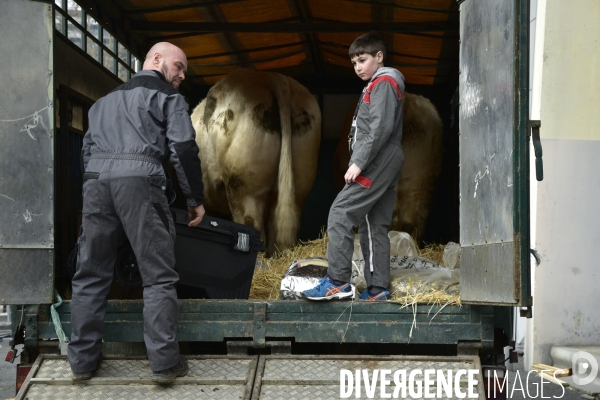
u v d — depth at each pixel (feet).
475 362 10.96
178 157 10.80
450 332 11.28
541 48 18.79
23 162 11.34
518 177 9.67
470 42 11.46
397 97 11.85
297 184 17.39
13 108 11.34
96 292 10.91
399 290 12.43
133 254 12.10
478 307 11.26
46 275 11.31
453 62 24.57
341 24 21.42
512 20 9.79
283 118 16.42
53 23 11.46
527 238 9.62
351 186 11.78
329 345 13.14
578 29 18.49
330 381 10.68
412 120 18.89
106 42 22.58
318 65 27.73
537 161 9.78
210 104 17.29
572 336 18.45
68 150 18.62
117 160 10.71
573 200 18.54
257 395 10.43
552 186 18.57
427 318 11.30
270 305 11.46
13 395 16.58
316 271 12.23
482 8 10.92
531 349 18.71
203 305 11.46
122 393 10.62
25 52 11.39
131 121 10.89
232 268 12.88
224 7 21.80
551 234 18.53
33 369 11.08
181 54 11.93
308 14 23.65
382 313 11.35
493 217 10.36
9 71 11.35
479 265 10.80
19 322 11.66
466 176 11.51
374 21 22.27
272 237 16.98
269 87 16.80
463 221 11.57
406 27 21.31
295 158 17.24
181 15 22.15
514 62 9.73
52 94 11.39
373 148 11.48
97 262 10.96
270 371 10.98
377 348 12.96
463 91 11.78
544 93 18.67
